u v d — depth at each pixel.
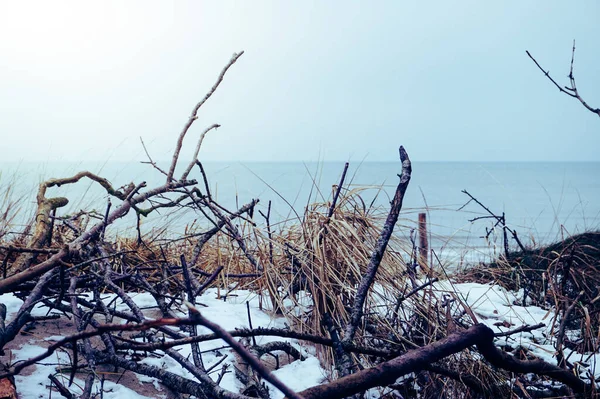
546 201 92.00
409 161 3.38
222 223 4.65
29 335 3.37
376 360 3.69
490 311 5.12
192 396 2.95
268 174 152.12
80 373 2.99
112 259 4.65
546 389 3.61
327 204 4.51
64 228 4.95
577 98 3.98
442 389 3.50
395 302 4.04
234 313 4.25
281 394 3.27
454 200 85.06
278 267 4.44
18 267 3.56
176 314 4.11
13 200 5.52
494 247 6.38
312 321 4.01
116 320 3.86
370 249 4.24
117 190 4.56
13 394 2.50
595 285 5.51
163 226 5.79
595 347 4.19
